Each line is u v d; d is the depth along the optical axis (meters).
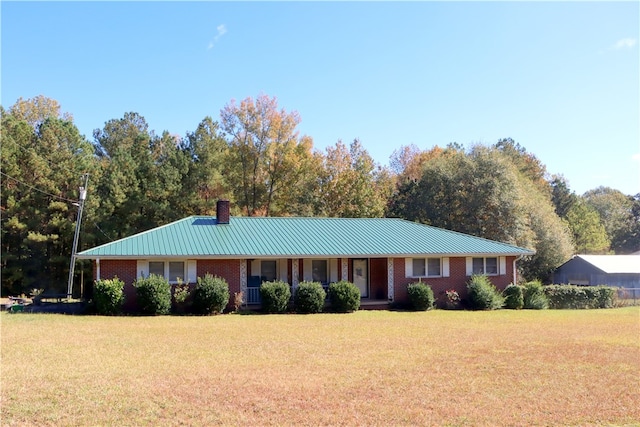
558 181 67.50
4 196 38.50
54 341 16.09
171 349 14.81
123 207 40.41
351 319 23.28
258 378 11.28
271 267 28.56
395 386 10.70
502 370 12.28
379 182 61.19
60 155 40.34
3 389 10.09
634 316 25.88
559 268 43.38
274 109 50.12
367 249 28.27
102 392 9.96
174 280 25.98
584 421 8.62
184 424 8.27
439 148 64.12
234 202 48.50
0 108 46.06
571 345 15.97
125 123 59.84
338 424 8.37
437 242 30.50
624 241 75.12
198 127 45.97
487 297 28.64
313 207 49.88
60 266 41.16
